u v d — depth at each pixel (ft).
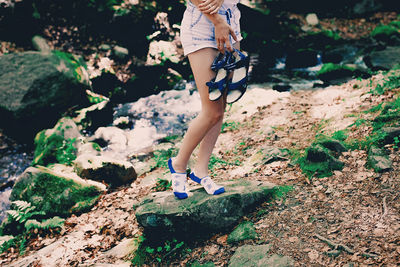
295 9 32.86
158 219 9.38
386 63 22.93
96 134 19.19
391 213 8.42
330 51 28.30
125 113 21.89
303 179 10.78
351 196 9.41
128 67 24.18
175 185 9.57
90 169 14.08
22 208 12.48
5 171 17.28
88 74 22.63
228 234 9.31
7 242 11.84
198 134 8.77
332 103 16.65
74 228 11.83
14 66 19.79
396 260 7.11
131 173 14.47
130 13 25.22
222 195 9.48
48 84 19.77
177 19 27.71
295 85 22.81
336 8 33.78
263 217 9.46
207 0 7.37
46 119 19.99
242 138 15.28
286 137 14.30
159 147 17.47
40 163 16.74
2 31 22.18
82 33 24.63
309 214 9.16
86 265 9.59
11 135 19.34
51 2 24.43
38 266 9.95
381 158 10.33
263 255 8.23
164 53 24.89
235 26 8.39
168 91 24.08
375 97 15.03
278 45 29.27
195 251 9.12
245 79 8.14
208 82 7.86
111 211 12.22
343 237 8.13
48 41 23.44
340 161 10.88
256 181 10.64
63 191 12.92
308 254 7.95
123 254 9.71
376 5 33.94
